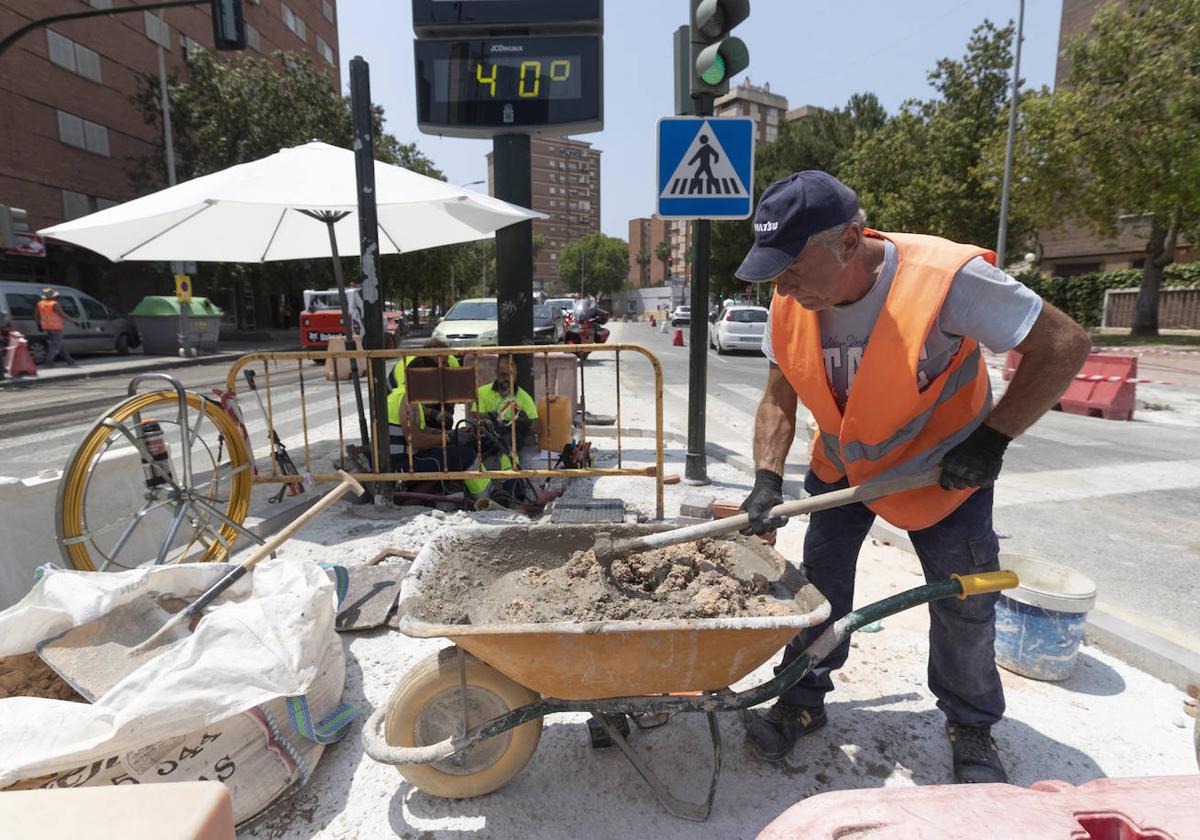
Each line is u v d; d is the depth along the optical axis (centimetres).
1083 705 287
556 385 806
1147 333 2291
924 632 350
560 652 199
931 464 218
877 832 97
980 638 229
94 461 381
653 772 246
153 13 2972
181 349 2016
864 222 195
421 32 639
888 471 223
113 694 207
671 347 2534
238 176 462
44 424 970
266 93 2753
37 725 196
